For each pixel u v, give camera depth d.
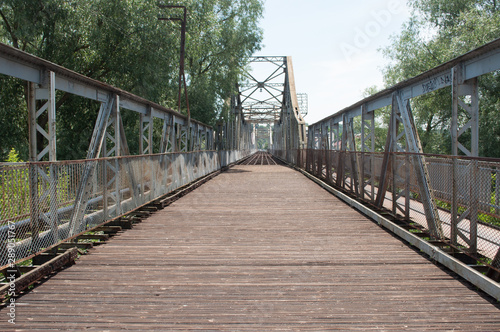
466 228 5.35
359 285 3.74
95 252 4.93
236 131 38.16
